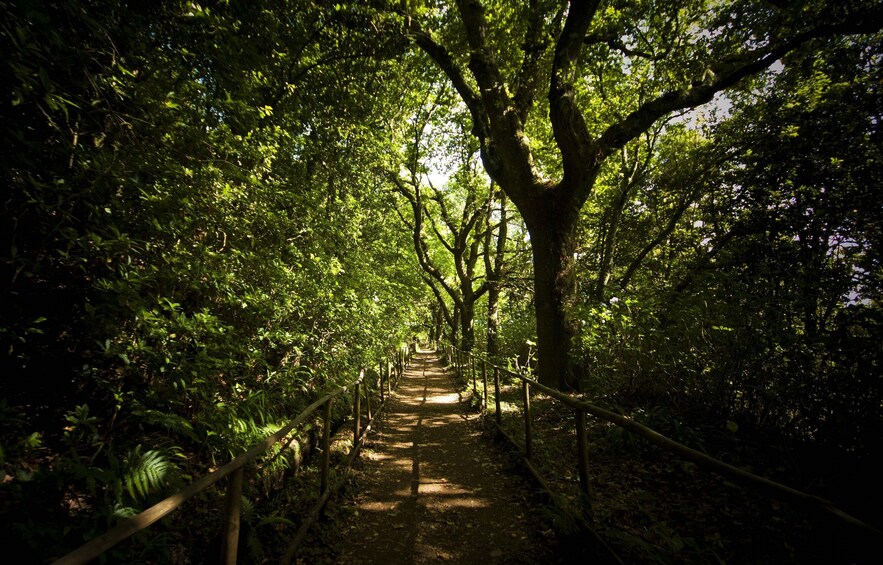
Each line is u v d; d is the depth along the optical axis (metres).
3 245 2.47
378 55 7.70
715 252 6.16
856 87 5.72
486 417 7.38
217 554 2.65
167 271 3.16
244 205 4.30
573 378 7.39
